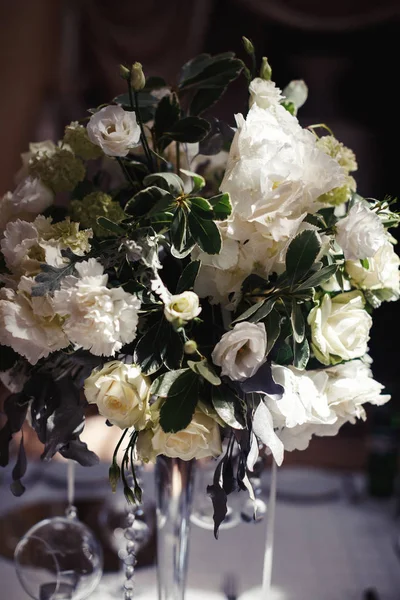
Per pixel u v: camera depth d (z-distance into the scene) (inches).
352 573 51.1
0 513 56.9
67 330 28.1
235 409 29.4
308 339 33.3
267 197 29.7
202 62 40.4
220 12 193.6
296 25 179.3
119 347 28.2
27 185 34.9
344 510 60.8
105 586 48.4
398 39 195.6
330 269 29.8
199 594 47.9
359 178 199.5
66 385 34.3
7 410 36.4
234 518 43.9
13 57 163.5
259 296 32.0
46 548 39.6
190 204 30.8
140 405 28.9
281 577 50.3
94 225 32.8
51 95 173.0
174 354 29.6
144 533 52.2
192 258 31.8
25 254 31.4
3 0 161.9
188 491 37.6
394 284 34.5
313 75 199.5
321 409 31.8
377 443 63.6
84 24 176.2
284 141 31.1
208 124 35.5
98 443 71.9
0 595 45.9
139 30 176.2
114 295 28.1
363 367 35.0
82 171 35.7
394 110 199.0
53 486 63.0
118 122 31.5
